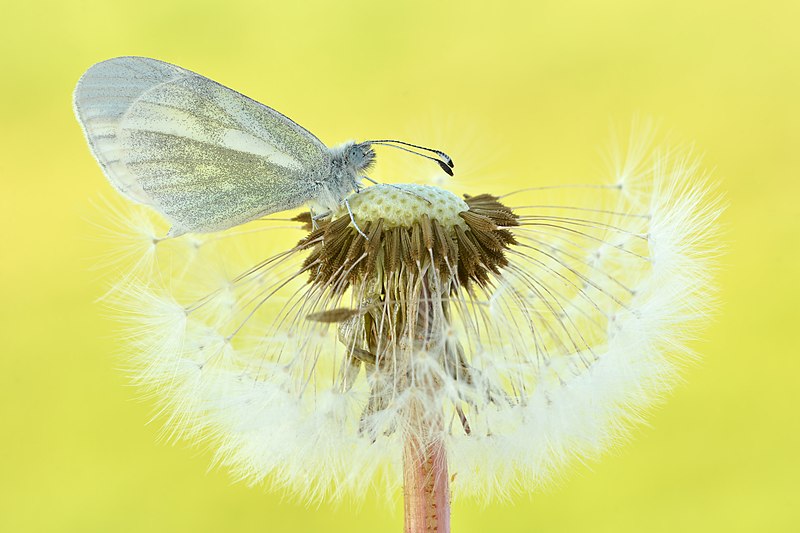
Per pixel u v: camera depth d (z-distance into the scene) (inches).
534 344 11.5
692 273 11.6
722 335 13.7
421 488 11.1
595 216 12.0
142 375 11.5
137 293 11.6
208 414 11.4
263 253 12.3
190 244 12.0
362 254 11.3
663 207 11.8
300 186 11.5
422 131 12.5
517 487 11.3
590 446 11.3
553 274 11.6
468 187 12.4
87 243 14.2
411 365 11.1
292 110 15.7
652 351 11.4
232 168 11.5
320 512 13.2
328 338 11.4
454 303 11.4
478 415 11.2
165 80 11.4
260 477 11.3
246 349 11.5
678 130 14.9
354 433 11.2
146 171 11.6
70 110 15.3
